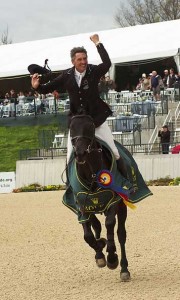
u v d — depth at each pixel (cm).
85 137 962
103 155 1002
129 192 1000
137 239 1405
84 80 1005
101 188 966
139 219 1709
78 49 1004
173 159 2939
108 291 967
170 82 3831
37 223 1775
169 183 2839
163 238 1394
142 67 4400
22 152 3516
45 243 1462
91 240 996
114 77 4100
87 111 1007
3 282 1083
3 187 3206
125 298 909
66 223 1739
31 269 1180
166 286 966
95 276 1091
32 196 2572
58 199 2381
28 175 3169
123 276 1021
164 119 3569
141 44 4175
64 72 1022
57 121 4094
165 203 2022
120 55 4072
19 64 4419
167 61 4362
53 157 3388
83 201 982
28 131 4097
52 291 998
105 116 1014
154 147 3319
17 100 4253
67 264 1205
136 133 3412
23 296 976
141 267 1129
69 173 1013
